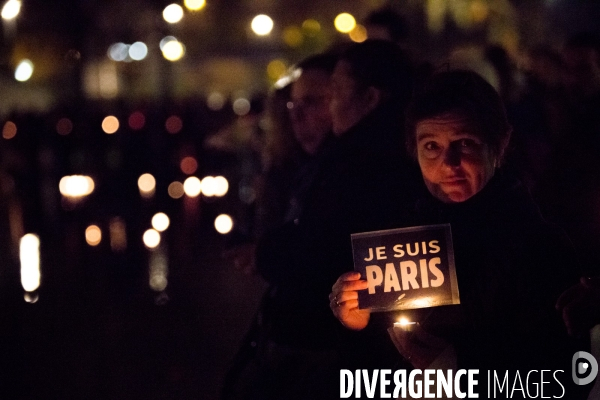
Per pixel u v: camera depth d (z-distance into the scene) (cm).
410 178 349
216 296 891
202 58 2441
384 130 375
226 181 1406
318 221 375
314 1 2014
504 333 290
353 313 307
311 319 392
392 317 312
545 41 1180
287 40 2075
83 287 966
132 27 2261
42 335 780
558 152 461
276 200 564
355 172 365
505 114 296
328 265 379
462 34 1404
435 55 1427
